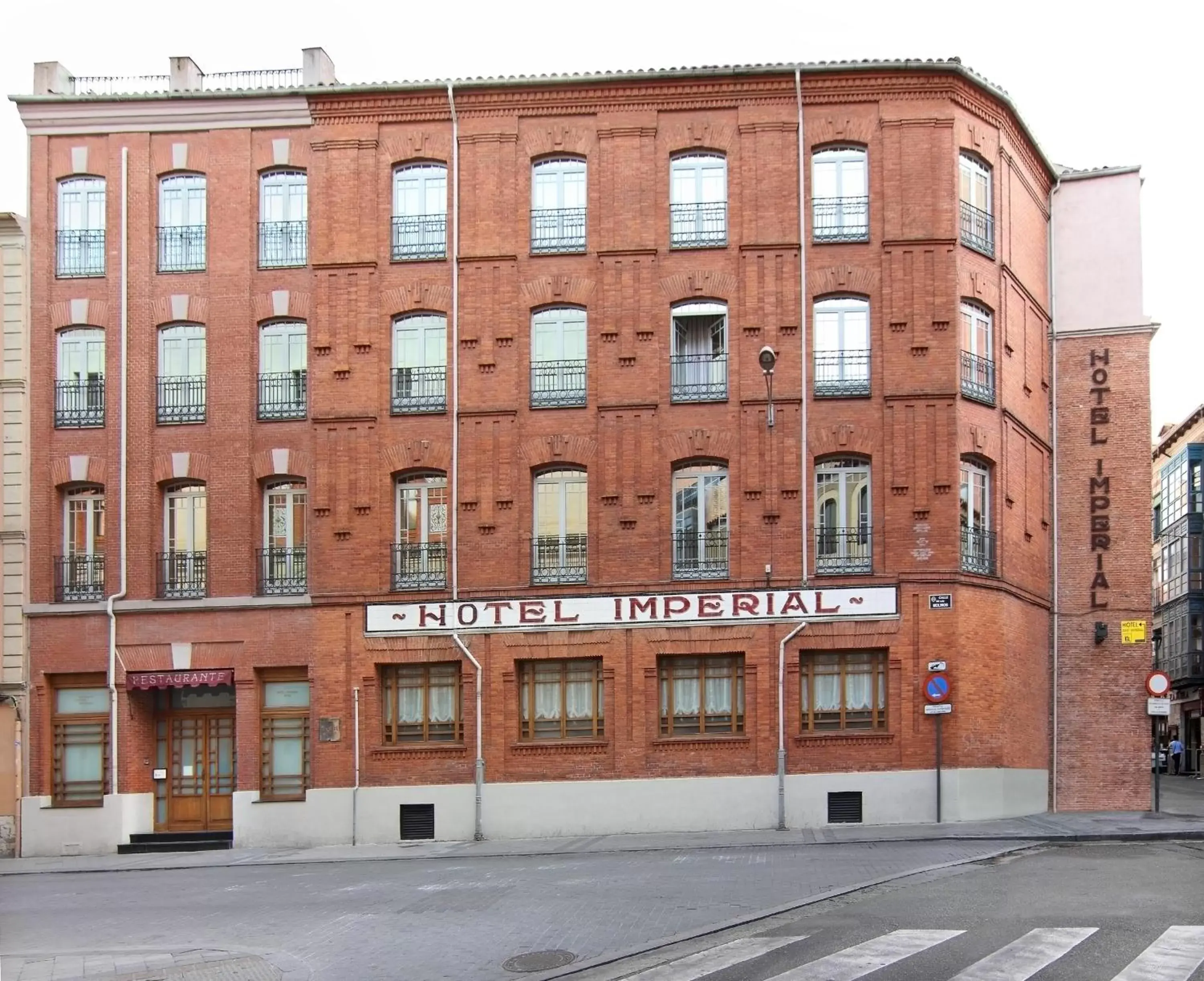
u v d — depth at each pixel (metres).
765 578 26.27
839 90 27.19
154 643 27.80
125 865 24.80
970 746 25.83
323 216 28.09
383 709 27.11
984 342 27.62
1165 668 67.44
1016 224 29.08
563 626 26.58
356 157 28.11
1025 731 28.17
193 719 28.44
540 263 27.50
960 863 18.50
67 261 28.91
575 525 27.09
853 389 26.56
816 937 13.14
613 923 14.55
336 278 27.91
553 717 26.77
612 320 27.12
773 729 25.91
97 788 27.97
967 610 26.19
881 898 15.63
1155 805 27.50
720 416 26.77
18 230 28.89
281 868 23.19
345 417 27.61
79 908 18.52
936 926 13.48
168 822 28.19
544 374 27.31
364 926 15.22
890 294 26.64
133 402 28.39
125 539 28.08
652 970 11.99
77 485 28.64
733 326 26.91
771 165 27.20
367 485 27.41
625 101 27.59
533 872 19.81
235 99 28.42
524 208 27.66
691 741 26.08
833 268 26.88
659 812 25.95
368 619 27.08
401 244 27.97
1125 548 30.11
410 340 27.89
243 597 27.61
